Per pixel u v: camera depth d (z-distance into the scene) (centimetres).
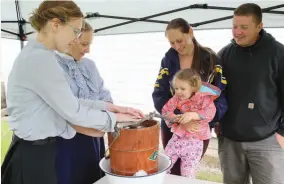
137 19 298
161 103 187
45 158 121
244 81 179
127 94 398
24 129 115
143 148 108
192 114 165
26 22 332
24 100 112
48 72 107
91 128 126
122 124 117
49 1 114
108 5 304
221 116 179
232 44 189
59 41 114
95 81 168
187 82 167
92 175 151
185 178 131
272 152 181
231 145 195
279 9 228
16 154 124
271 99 178
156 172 111
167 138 195
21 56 113
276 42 176
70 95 110
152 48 369
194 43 180
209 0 258
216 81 177
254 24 170
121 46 390
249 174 206
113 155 112
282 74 171
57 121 120
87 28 150
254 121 180
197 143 174
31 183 123
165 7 281
